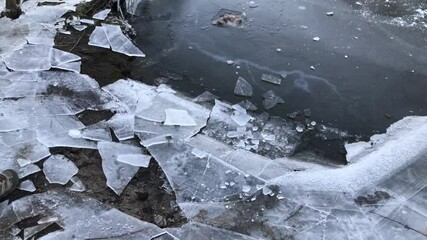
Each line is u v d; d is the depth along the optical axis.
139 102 1.77
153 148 1.60
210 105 1.83
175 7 2.39
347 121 1.82
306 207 1.44
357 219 1.41
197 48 2.14
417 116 1.83
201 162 1.56
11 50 1.93
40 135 1.59
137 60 2.03
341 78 2.01
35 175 1.47
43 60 1.89
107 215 1.37
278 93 1.93
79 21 2.12
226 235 1.35
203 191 1.48
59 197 1.41
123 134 1.63
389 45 2.19
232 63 2.06
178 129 1.68
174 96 1.83
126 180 1.49
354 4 2.45
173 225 1.38
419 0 2.46
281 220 1.40
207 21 2.31
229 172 1.54
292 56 2.12
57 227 1.33
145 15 2.34
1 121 1.62
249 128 1.74
